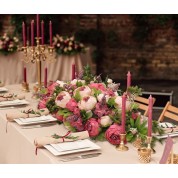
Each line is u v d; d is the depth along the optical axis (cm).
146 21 842
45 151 243
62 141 250
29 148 266
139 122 259
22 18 810
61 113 280
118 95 290
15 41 654
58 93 295
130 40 855
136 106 270
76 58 683
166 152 213
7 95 372
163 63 858
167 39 848
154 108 638
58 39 674
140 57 859
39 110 322
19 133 285
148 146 231
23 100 371
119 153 243
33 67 657
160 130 263
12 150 303
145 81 838
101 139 264
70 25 842
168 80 852
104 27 853
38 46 383
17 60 650
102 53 862
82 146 244
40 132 283
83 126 267
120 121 261
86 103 262
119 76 870
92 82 308
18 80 656
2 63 645
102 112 262
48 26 825
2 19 817
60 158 231
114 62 866
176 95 722
